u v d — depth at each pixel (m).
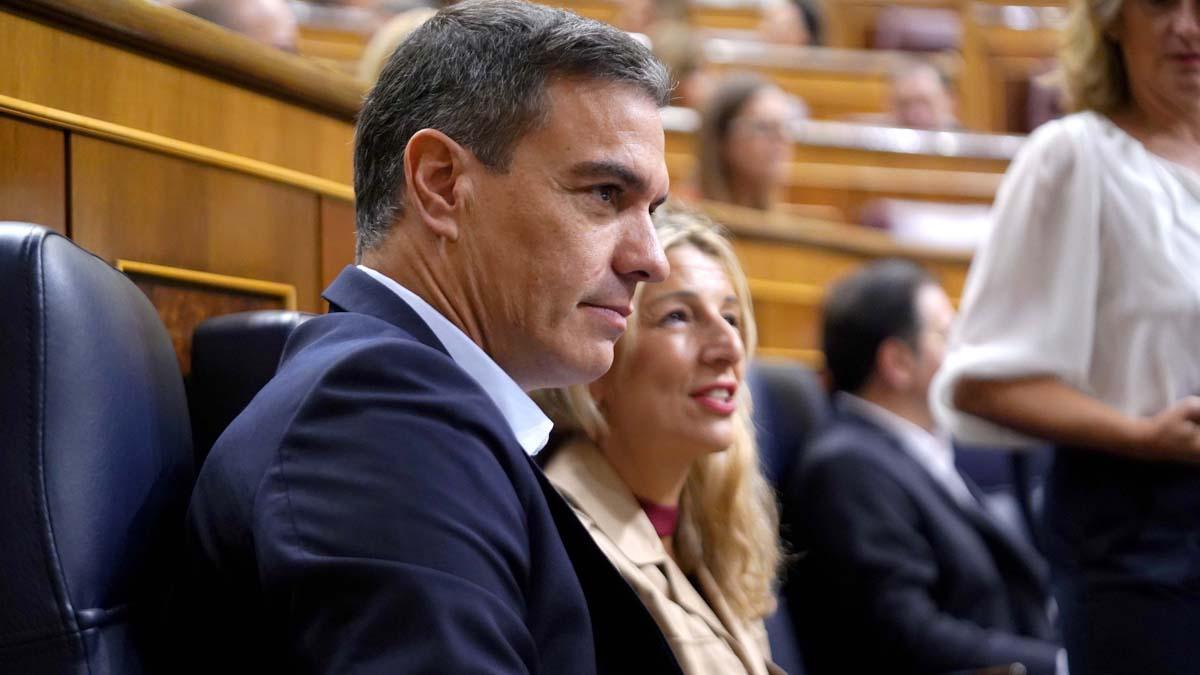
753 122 3.94
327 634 1.01
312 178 1.96
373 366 1.12
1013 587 2.81
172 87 1.67
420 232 1.29
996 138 5.29
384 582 1.01
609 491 1.82
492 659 1.01
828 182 5.24
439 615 1.00
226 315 1.73
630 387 1.87
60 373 1.09
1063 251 1.90
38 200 1.48
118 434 1.14
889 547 2.65
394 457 1.07
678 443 1.86
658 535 1.87
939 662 2.57
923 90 5.73
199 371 1.55
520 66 1.26
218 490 1.12
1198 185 1.87
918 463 2.80
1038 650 2.56
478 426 1.12
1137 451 1.81
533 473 1.23
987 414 1.93
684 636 1.73
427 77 1.29
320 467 1.07
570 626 1.15
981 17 6.85
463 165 1.27
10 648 1.06
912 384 2.98
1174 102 1.89
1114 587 1.83
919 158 5.23
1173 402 1.83
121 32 1.56
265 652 1.11
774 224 3.79
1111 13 1.91
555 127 1.26
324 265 2.00
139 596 1.15
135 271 1.61
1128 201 1.87
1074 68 1.98
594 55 1.27
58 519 1.07
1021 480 3.19
